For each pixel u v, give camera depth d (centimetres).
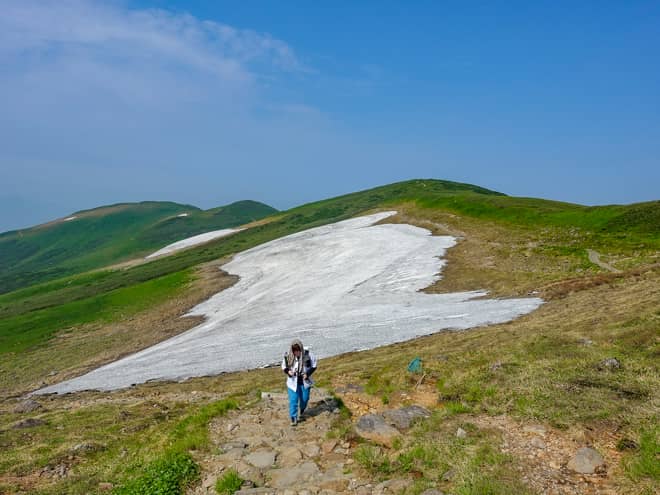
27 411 2336
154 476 970
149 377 2944
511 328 2272
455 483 752
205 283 6500
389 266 5722
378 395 1364
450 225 7750
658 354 1301
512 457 809
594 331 1697
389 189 15275
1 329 5709
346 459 959
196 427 1269
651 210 5428
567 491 699
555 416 951
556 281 3712
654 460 733
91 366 3847
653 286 2575
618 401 984
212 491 888
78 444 1491
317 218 12838
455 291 4291
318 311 4306
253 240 10594
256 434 1157
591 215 6084
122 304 6191
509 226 6831
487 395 1140
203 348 3575
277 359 2878
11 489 1173
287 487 859
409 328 3088
